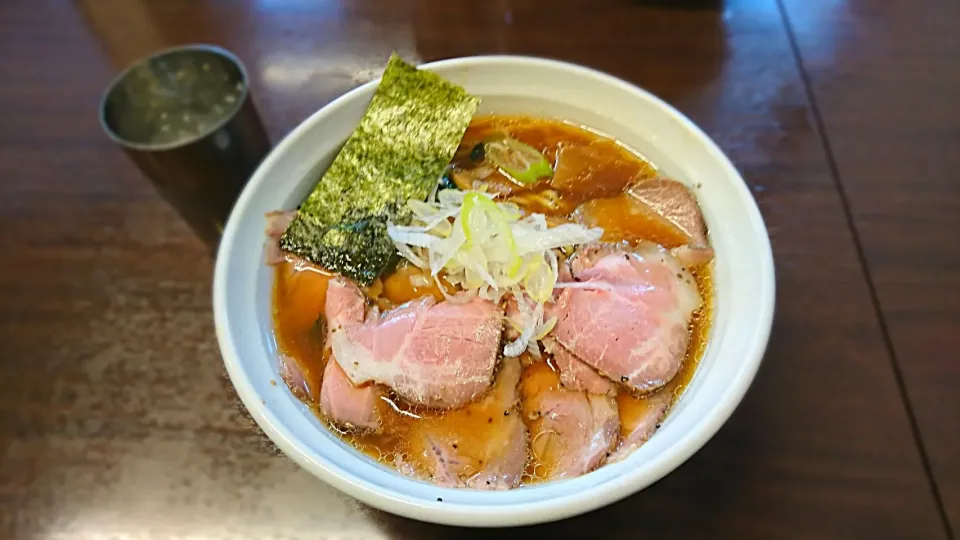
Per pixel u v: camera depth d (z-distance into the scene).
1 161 0.37
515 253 0.28
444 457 0.25
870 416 0.27
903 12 0.40
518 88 0.32
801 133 0.35
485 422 0.26
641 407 0.26
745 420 0.27
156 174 0.30
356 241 0.30
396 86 0.31
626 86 0.31
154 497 0.27
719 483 0.26
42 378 0.30
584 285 0.28
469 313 0.28
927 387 0.28
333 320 0.28
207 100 0.36
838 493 0.26
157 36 0.41
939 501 0.26
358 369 0.27
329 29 0.41
